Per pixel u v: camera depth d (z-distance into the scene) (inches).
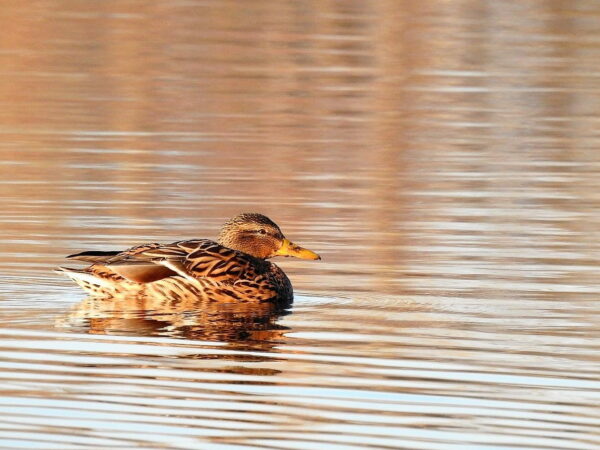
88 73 1151.6
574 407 402.0
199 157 865.5
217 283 547.2
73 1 1499.8
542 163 871.7
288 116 1011.3
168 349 465.1
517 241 657.0
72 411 393.7
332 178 813.9
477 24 1400.1
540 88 1131.3
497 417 392.5
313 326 502.6
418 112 1039.6
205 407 398.9
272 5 1513.3
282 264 615.2
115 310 528.1
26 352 456.8
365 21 1419.8
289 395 411.2
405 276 587.2
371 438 374.3
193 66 1192.8
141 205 727.7
